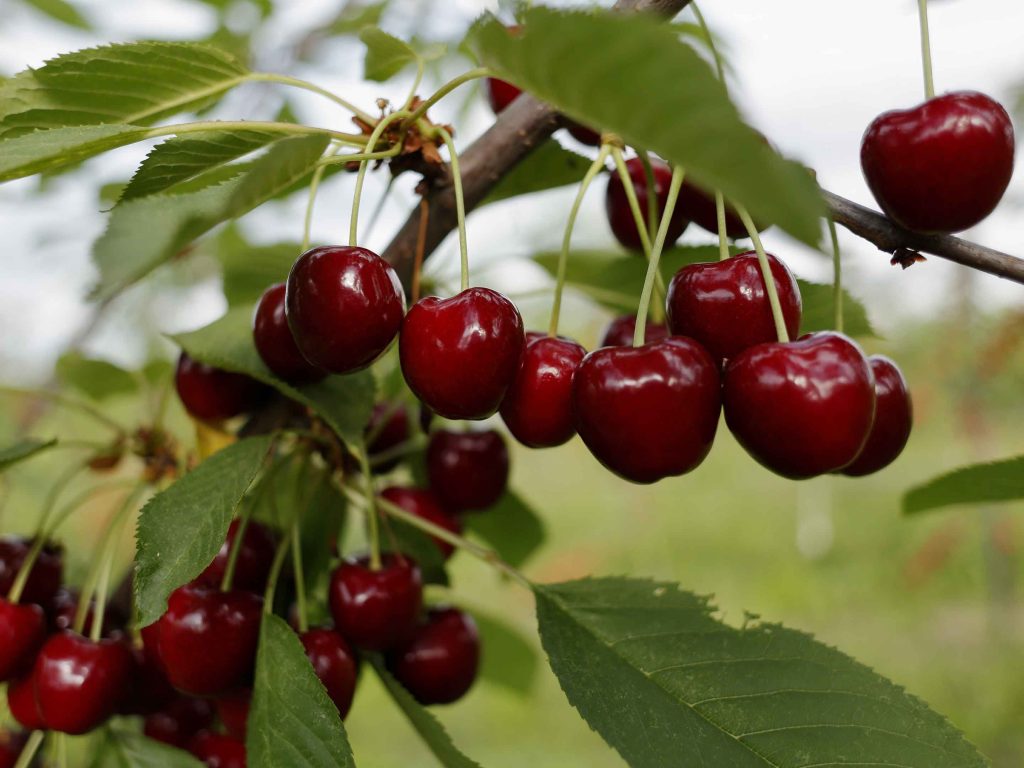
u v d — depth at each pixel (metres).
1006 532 1.56
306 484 0.61
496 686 0.74
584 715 0.53
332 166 0.59
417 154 0.55
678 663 0.54
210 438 0.61
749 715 0.53
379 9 0.73
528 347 0.53
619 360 0.51
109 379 0.67
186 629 0.55
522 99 0.57
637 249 0.60
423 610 0.60
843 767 0.52
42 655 0.56
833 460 0.51
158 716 0.60
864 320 0.60
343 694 0.56
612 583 0.56
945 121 0.52
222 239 0.78
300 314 0.52
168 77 0.54
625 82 0.44
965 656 1.59
